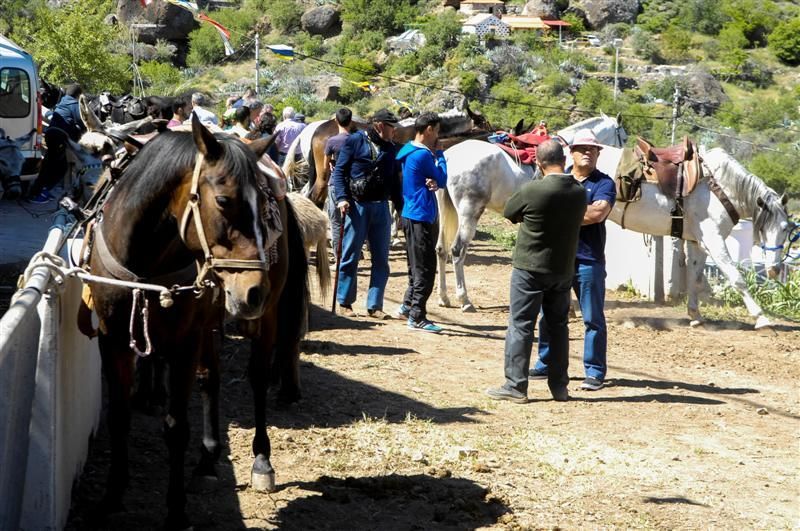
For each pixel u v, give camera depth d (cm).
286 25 8188
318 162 1381
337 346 893
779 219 1113
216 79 6844
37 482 404
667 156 1109
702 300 1261
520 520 507
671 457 634
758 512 541
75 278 473
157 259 433
